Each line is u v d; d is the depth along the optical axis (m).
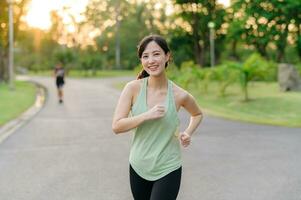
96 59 67.69
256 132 13.65
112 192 7.39
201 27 59.50
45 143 12.33
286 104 21.28
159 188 3.97
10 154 10.80
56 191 7.53
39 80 58.56
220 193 7.19
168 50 4.02
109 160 9.89
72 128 15.27
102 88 39.12
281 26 45.34
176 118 4.04
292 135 12.95
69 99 28.09
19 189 7.71
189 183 7.81
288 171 8.60
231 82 26.19
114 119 3.96
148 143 4.00
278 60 47.16
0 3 47.56
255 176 8.24
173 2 59.00
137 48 4.08
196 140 12.21
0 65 51.19
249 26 46.50
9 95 30.22
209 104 23.91
